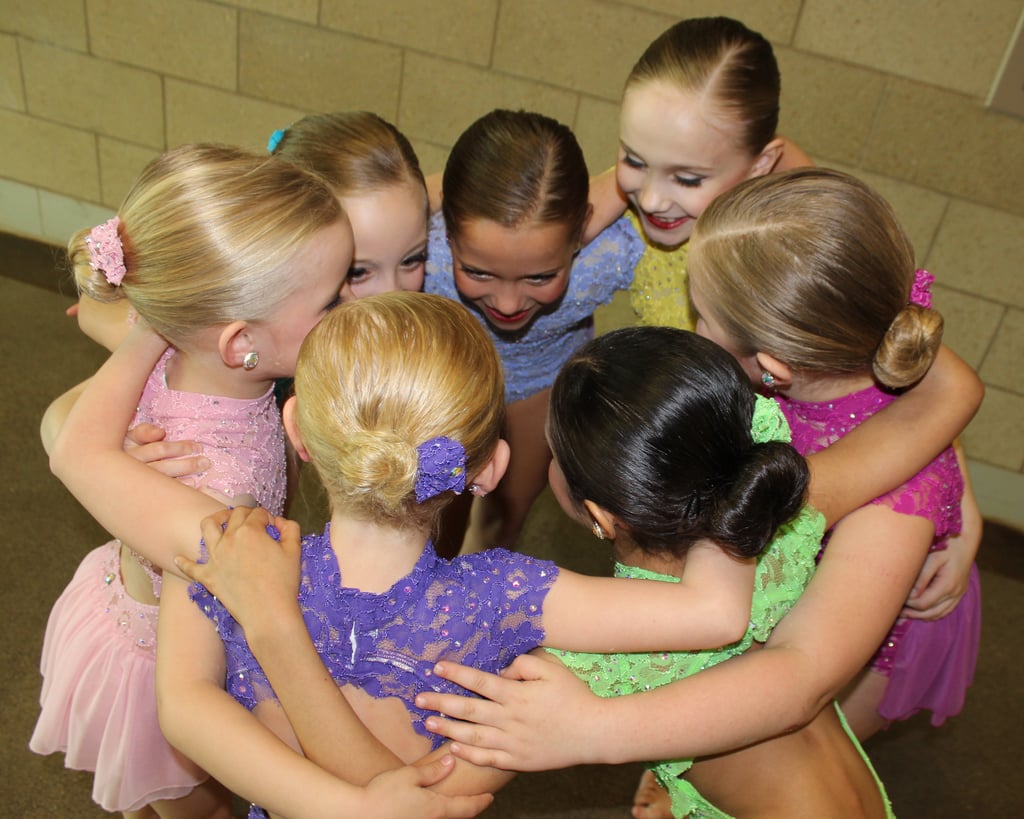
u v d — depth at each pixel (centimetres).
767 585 118
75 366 282
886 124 255
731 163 161
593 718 109
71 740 145
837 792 126
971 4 233
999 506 292
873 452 125
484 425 104
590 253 185
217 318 120
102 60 298
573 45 265
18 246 334
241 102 298
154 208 118
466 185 154
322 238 123
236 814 183
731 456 106
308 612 106
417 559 108
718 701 111
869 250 120
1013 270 263
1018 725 224
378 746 104
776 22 249
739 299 124
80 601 147
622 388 108
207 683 108
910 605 158
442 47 274
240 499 124
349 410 99
